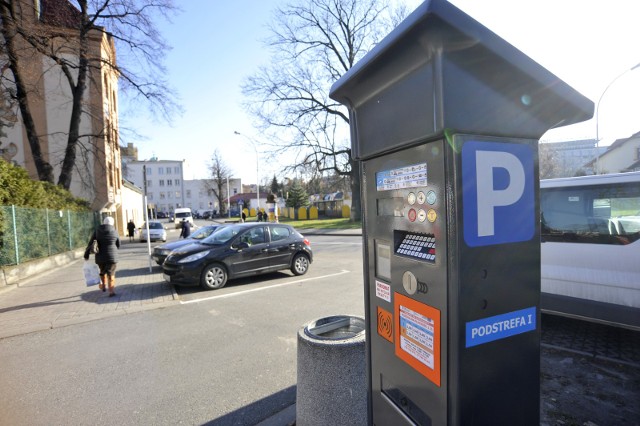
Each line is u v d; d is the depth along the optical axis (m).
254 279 8.76
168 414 3.07
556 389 3.12
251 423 2.91
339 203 51.38
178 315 5.90
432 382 1.54
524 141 1.54
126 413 3.11
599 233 3.79
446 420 1.48
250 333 4.94
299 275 9.12
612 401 2.91
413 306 1.63
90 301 6.95
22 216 10.05
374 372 1.96
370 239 1.93
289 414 2.95
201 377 3.71
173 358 4.20
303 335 2.43
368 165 1.91
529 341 1.59
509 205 1.50
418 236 1.63
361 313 5.79
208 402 3.24
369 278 1.97
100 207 24.92
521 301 1.55
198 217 86.62
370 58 1.51
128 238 28.61
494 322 1.49
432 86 1.35
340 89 1.83
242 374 3.74
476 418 1.48
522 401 1.59
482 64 1.37
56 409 3.21
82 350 4.54
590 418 2.70
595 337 4.14
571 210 4.02
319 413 2.29
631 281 3.53
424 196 1.52
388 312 1.82
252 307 6.24
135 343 4.71
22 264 9.66
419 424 1.65
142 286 8.30
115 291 7.81
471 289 1.42
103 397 3.39
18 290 8.12
